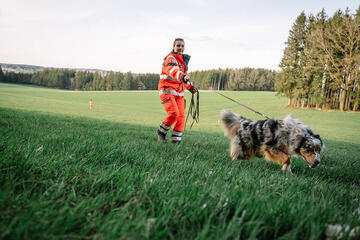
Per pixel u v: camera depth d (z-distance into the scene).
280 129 4.18
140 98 75.62
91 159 2.85
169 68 5.19
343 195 2.46
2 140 2.94
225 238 1.17
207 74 147.25
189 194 1.78
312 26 53.00
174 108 5.50
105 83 152.38
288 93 57.59
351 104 51.06
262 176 3.01
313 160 3.87
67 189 1.81
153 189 1.85
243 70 129.75
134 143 4.51
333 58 47.25
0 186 1.61
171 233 1.28
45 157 2.41
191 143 6.36
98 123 11.31
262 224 1.45
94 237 1.16
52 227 1.19
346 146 13.55
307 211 1.61
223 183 2.29
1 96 51.06
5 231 1.08
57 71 176.00
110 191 1.82
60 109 33.47
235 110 51.09
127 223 1.28
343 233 1.36
